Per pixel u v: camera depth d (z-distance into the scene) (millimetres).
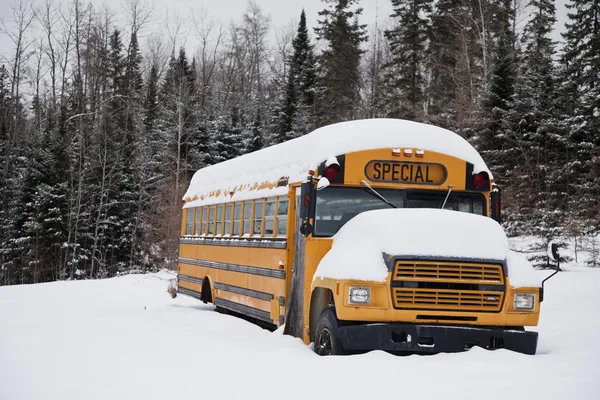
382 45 62000
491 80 31844
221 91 62469
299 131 44688
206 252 15031
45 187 40281
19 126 54344
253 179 12258
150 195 41031
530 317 7828
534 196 30094
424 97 44969
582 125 30453
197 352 8055
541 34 45375
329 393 5793
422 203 9250
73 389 6113
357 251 7941
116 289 21547
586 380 6012
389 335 7535
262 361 7398
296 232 9852
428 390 5789
